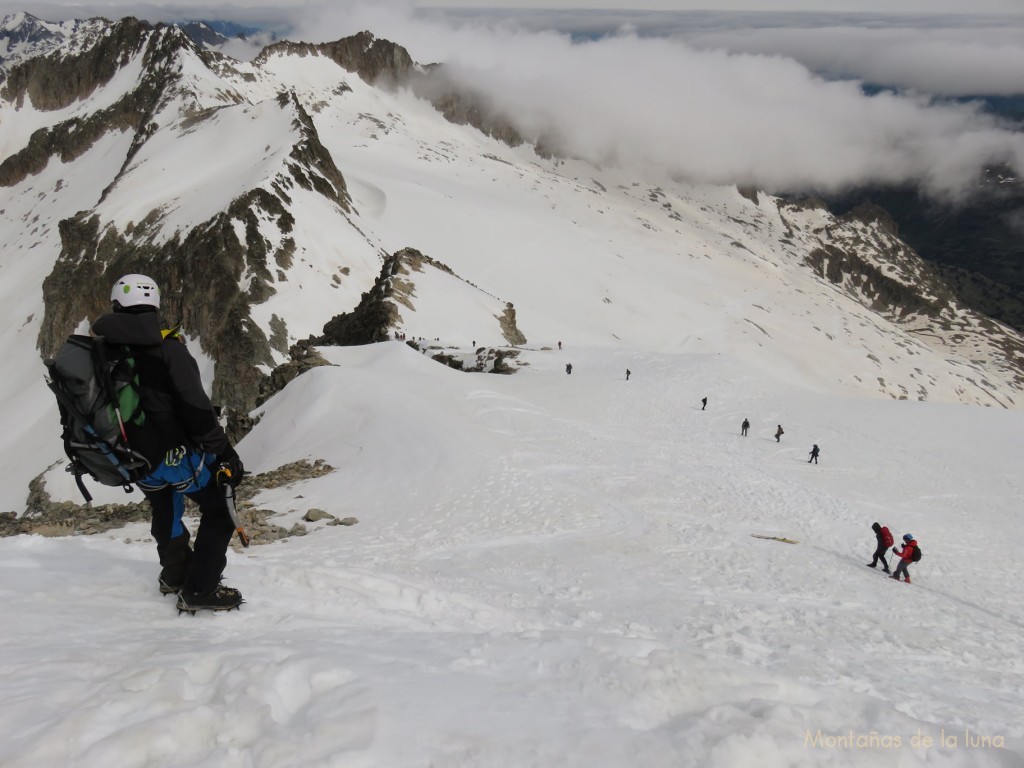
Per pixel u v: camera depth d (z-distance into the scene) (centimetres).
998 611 1773
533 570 1858
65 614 473
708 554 2100
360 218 17050
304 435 3931
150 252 13012
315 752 296
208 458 464
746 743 318
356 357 5666
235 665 378
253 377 10338
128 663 394
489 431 3747
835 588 1823
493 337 9325
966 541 2542
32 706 325
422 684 376
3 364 15388
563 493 2789
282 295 11512
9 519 2625
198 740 312
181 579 532
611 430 4159
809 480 3381
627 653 451
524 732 332
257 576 637
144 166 16312
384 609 626
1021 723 923
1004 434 4353
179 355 429
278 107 17625
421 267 10694
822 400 5278
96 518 2455
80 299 13925
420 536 2261
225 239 11769
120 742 295
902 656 1305
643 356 6525
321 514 2528
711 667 412
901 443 4172
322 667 377
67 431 423
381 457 3288
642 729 352
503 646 463
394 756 300
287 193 13488
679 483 3047
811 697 403
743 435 4319
